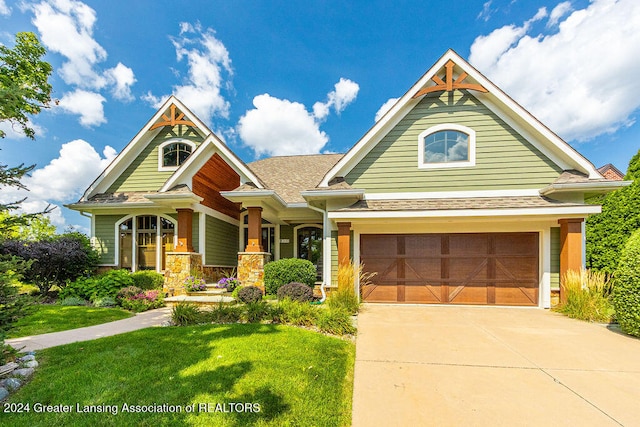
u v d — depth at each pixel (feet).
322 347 17.25
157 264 40.45
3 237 14.69
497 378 14.15
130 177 44.27
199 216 39.11
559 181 28.66
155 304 30.58
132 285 34.63
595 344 18.72
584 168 29.09
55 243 35.65
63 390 12.45
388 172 32.99
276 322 23.07
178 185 36.78
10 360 14.82
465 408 11.67
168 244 40.73
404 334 20.71
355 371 14.85
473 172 31.86
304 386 12.77
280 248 49.29
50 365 14.87
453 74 33.32
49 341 18.66
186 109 42.73
